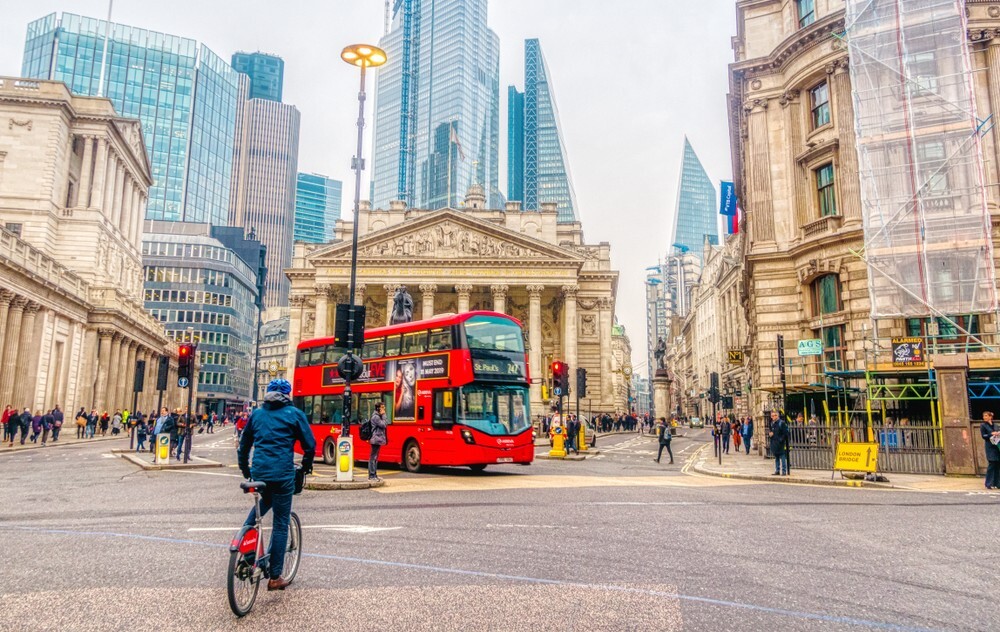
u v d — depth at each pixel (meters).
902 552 9.13
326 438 26.98
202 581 7.25
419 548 9.06
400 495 15.69
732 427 42.22
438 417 22.59
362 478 18.70
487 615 6.06
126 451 33.38
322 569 7.79
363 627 5.72
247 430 6.57
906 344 25.58
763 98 35.66
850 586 7.25
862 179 28.92
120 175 74.50
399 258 75.56
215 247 120.19
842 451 20.22
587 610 6.23
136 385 38.22
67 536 9.94
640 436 67.56
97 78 159.38
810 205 33.62
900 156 28.73
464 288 75.75
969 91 27.88
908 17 29.39
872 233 28.48
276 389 6.71
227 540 9.64
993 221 28.41
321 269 75.94
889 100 29.17
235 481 18.88
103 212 68.56
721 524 11.40
